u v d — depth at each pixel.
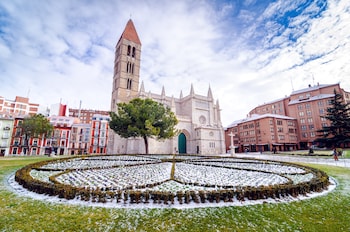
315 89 73.50
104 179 11.35
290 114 75.44
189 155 33.44
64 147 64.56
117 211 6.06
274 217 5.80
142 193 7.11
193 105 59.91
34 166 15.20
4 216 5.60
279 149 66.00
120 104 36.16
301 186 8.24
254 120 71.50
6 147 55.69
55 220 5.39
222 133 56.69
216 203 6.90
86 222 5.29
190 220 5.49
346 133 46.44
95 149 68.88
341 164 21.75
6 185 9.48
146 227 5.06
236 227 5.14
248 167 17.72
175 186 9.61
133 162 20.50
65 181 10.72
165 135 35.97
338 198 7.83
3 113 60.34
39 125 50.62
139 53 66.50
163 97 60.16
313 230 5.10
